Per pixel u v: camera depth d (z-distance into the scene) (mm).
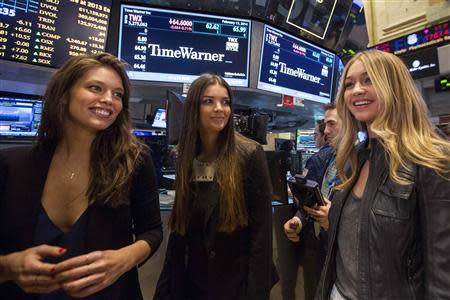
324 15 2566
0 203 753
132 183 904
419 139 759
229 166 1122
